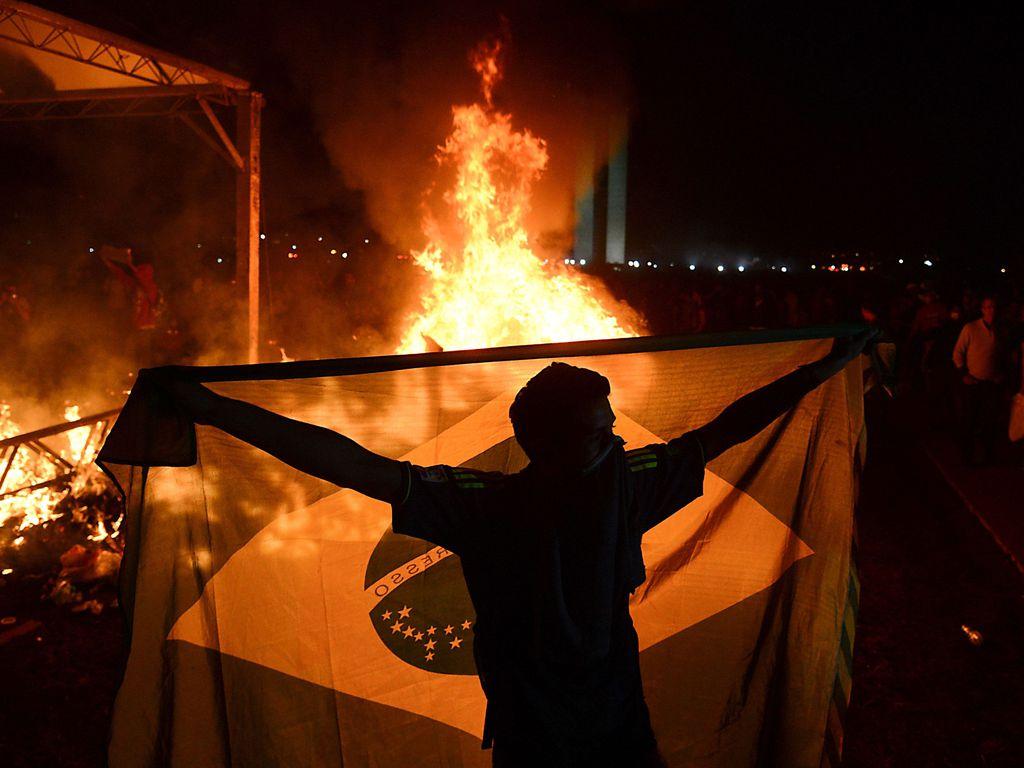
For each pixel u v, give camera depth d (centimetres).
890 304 1734
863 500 796
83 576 553
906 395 1340
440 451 226
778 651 257
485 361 210
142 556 203
